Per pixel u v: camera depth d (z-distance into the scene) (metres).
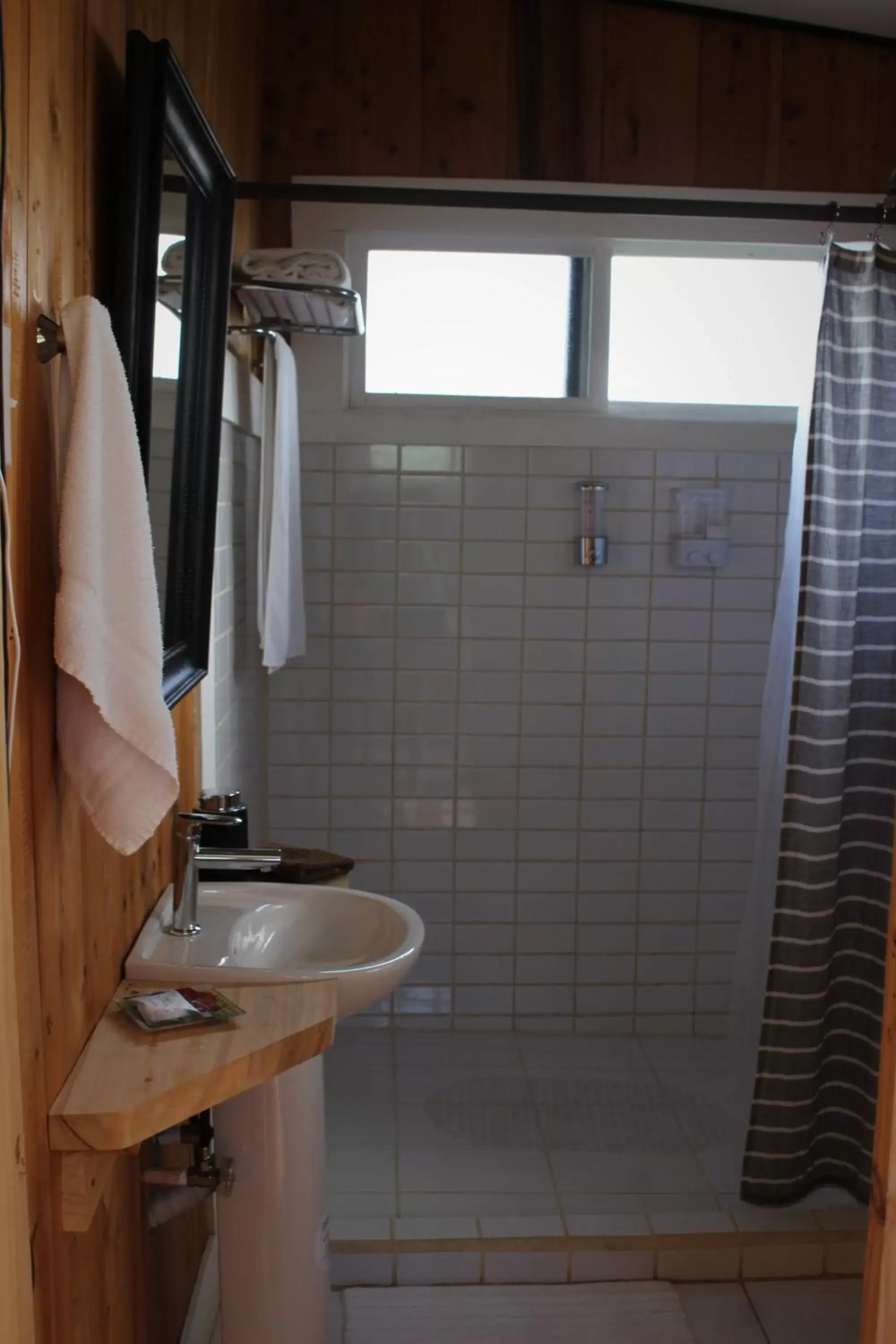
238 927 1.66
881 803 2.20
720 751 3.10
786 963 2.19
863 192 2.92
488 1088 2.84
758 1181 2.27
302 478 2.96
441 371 3.00
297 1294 1.73
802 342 2.56
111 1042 1.28
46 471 1.11
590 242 2.92
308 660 3.02
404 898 3.11
